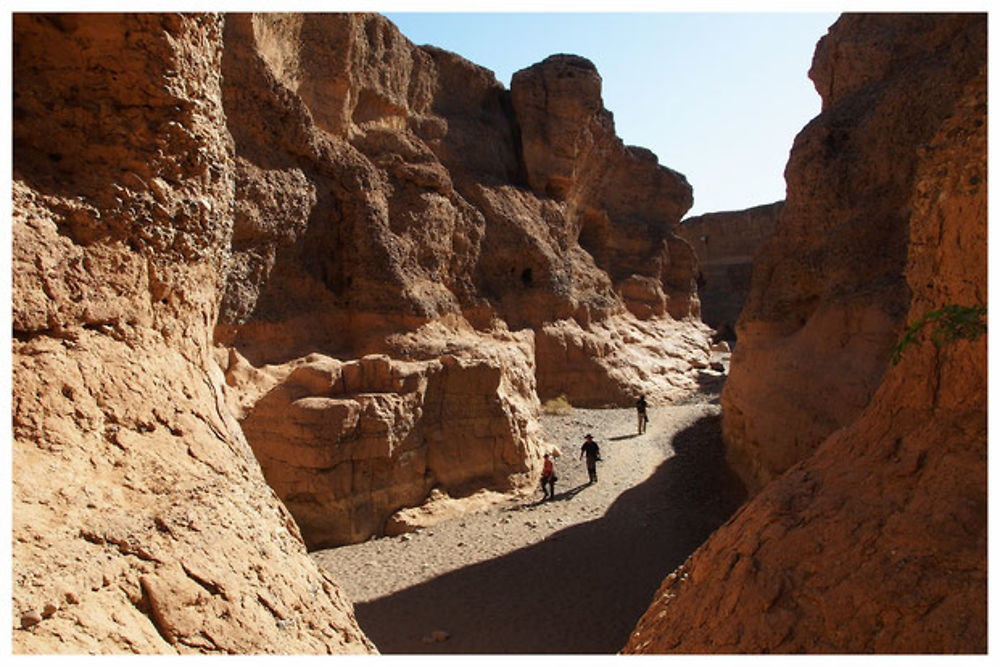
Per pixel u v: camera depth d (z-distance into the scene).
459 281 20.48
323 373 11.53
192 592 3.86
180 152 4.91
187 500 4.29
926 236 4.50
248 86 14.55
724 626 3.81
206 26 5.18
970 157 4.14
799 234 14.24
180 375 4.95
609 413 21.92
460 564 10.14
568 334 23.09
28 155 4.26
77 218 4.26
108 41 4.57
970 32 10.88
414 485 12.11
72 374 4.01
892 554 3.46
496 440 13.59
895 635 3.17
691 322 32.78
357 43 18.34
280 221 14.73
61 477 3.67
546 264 23.28
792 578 3.72
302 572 4.93
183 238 4.98
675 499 13.26
